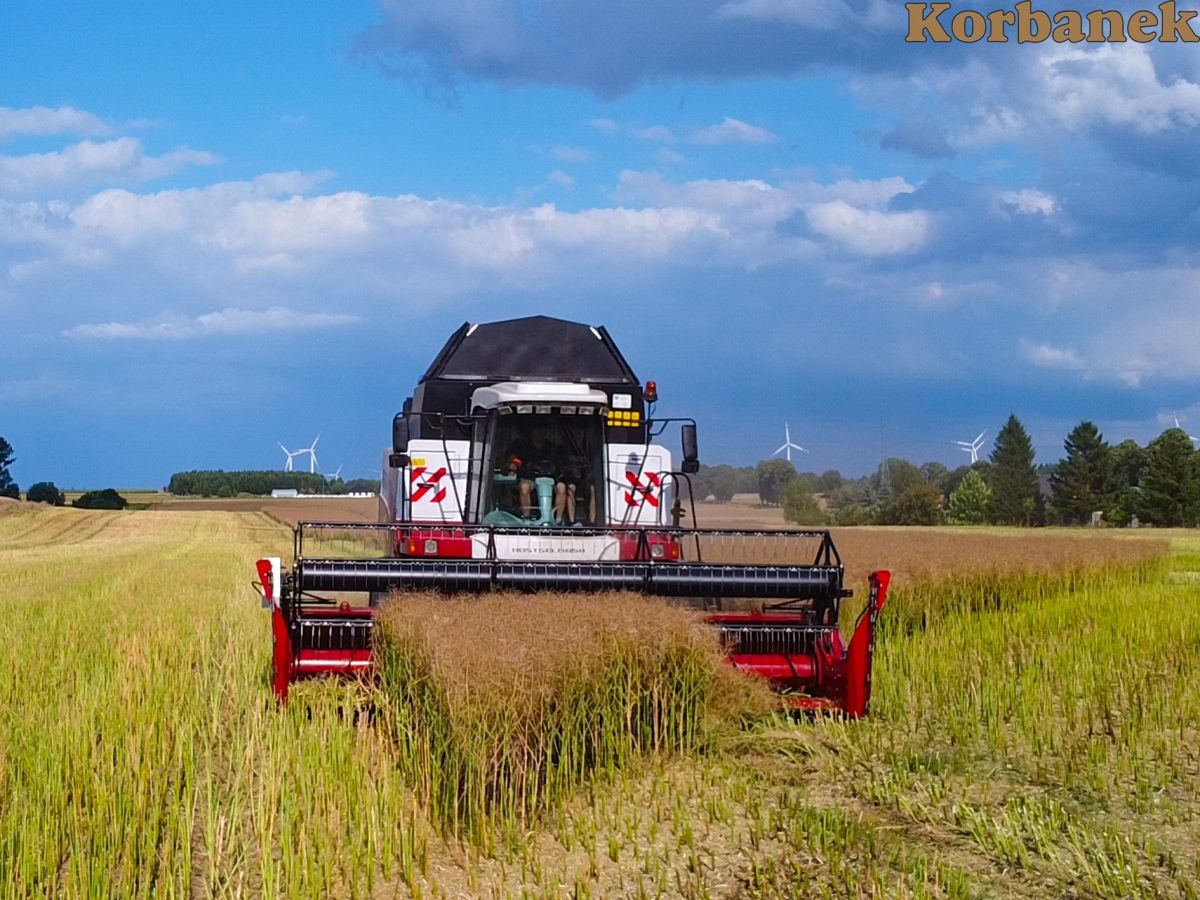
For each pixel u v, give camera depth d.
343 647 10.71
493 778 7.73
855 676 10.34
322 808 7.38
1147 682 11.79
